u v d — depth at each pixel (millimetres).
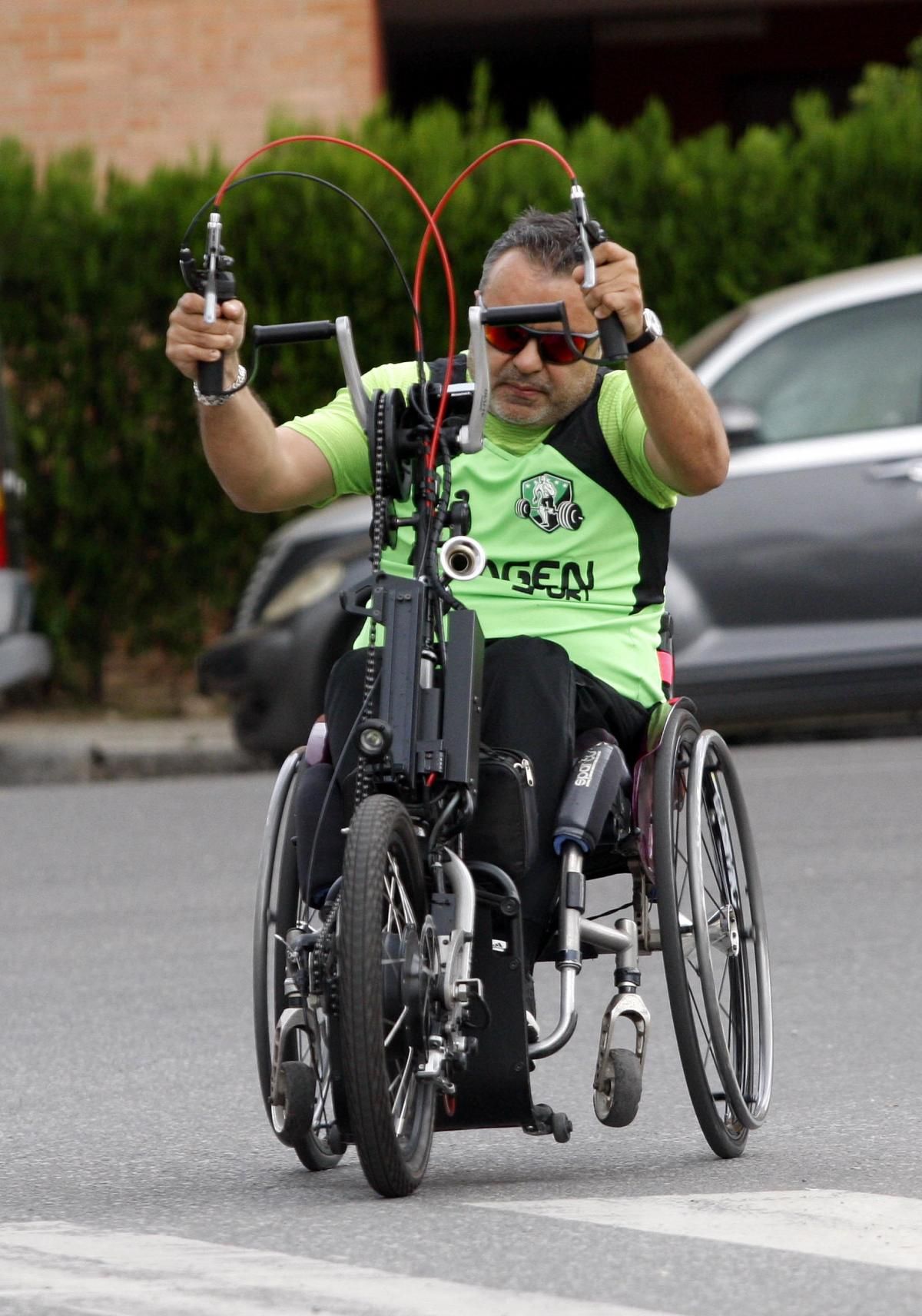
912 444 34562
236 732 35656
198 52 50094
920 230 42719
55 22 50250
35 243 43375
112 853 29312
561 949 13875
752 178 42938
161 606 44500
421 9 56531
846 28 61031
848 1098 16656
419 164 43406
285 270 43062
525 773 13766
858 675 34375
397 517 13898
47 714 44625
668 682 15344
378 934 12688
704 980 14477
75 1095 17328
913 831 28984
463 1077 13773
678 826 14977
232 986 21438
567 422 14586
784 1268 11734
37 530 44094
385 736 13156
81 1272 11898
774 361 34906
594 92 62000
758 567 34406
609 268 13281
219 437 13922
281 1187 14195
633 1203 13305
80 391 43656
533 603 14586
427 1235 12555
